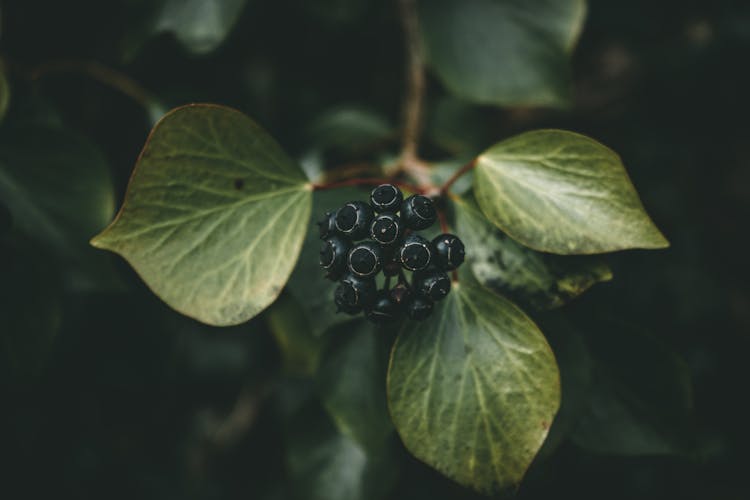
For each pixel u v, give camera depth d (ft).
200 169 0.85
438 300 0.84
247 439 1.59
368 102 1.46
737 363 1.89
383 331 0.95
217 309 0.84
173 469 1.62
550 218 0.85
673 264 1.82
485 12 1.09
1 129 0.96
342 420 0.99
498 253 0.89
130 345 1.41
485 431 0.84
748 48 1.71
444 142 1.25
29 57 1.26
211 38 1.03
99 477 1.54
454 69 1.10
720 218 1.90
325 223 0.86
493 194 0.87
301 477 1.07
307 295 0.93
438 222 0.91
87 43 1.27
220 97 1.29
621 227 0.84
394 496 1.32
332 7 1.38
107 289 1.00
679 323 1.82
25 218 0.98
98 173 0.98
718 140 1.85
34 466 1.45
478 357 0.85
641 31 1.67
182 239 0.84
